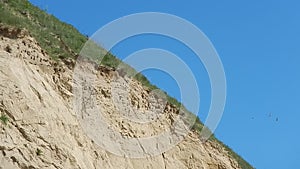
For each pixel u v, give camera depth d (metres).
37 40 24.17
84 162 21.44
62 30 27.75
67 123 21.97
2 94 19.41
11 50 21.64
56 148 20.09
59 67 24.23
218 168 34.66
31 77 21.61
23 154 18.52
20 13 25.81
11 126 18.89
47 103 21.36
